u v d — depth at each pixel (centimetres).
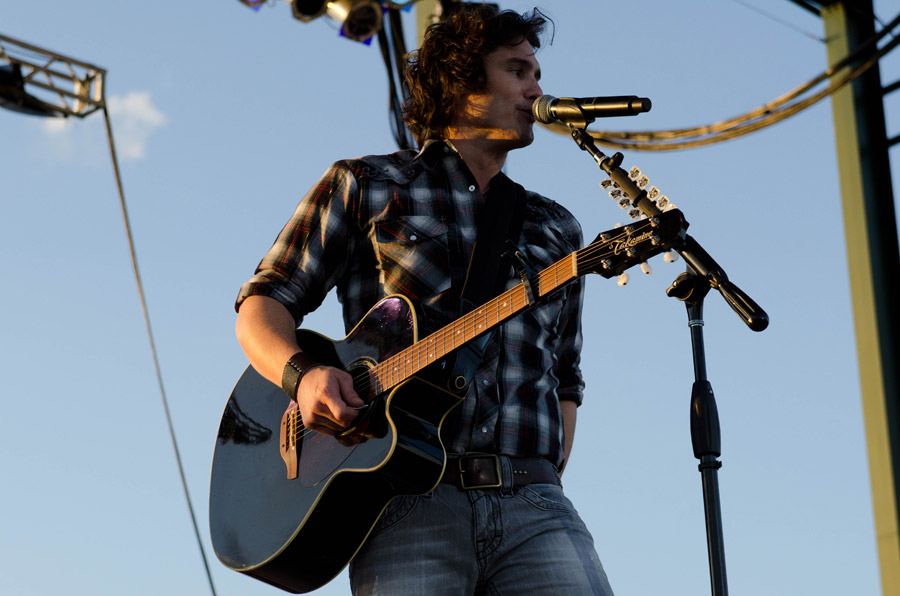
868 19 671
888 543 604
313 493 297
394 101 518
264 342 301
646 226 252
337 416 286
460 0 489
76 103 914
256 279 311
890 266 646
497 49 329
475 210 319
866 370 634
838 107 676
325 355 311
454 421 292
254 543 304
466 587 284
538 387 304
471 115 329
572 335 344
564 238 326
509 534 286
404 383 291
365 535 286
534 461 296
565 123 287
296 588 305
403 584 280
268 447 319
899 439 616
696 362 273
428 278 307
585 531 297
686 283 271
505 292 280
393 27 518
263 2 454
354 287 319
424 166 322
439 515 284
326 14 461
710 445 268
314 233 312
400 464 283
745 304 244
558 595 283
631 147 629
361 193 314
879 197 659
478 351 292
